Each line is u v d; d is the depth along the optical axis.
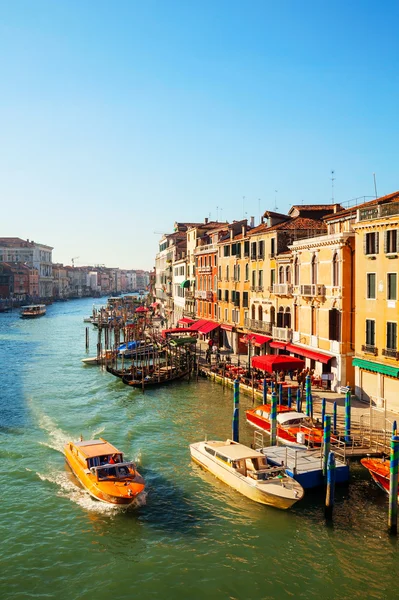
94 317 92.38
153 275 119.06
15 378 41.22
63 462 22.33
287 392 29.69
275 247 38.00
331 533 16.50
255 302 41.62
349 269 29.55
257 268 41.22
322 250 31.45
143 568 14.88
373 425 23.86
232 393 34.66
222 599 13.59
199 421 28.38
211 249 52.44
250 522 17.25
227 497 19.00
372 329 27.09
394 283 25.41
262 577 14.47
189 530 16.81
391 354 25.48
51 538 16.38
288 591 13.91
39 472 21.17
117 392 35.69
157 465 22.05
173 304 75.88
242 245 44.41
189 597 13.68
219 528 16.92
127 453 23.42
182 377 38.97
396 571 14.67
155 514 17.84
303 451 21.41
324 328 31.45
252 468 19.88
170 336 52.34
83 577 14.50
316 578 14.41
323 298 31.27
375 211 26.36
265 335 38.97
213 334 51.47
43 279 155.38
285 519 17.39
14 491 19.48
